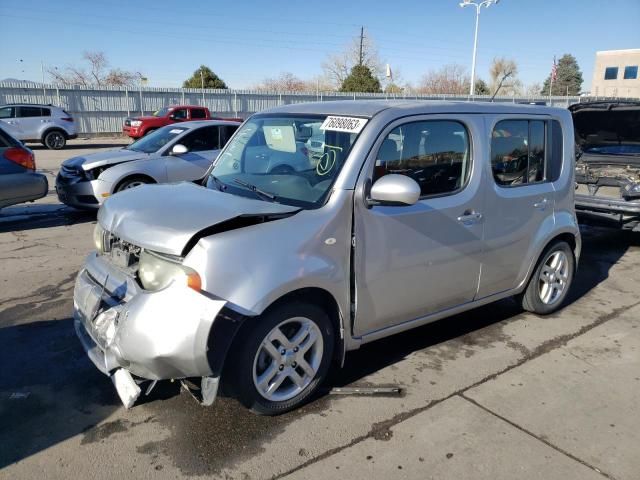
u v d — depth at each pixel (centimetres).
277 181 349
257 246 287
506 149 410
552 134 448
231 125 929
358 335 345
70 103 2786
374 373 375
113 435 301
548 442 303
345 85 5181
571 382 370
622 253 718
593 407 340
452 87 6050
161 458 282
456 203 371
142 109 3017
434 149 362
